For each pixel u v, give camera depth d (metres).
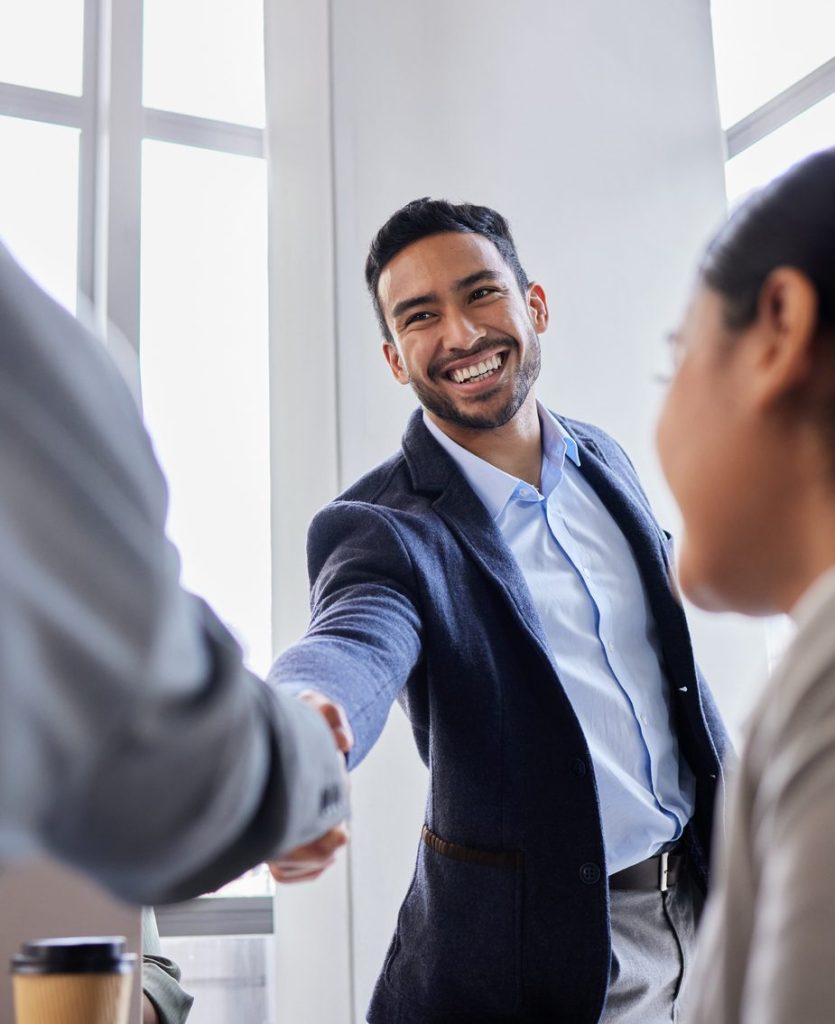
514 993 1.51
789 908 0.41
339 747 0.98
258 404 3.74
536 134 3.68
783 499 0.56
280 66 3.61
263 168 3.91
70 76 3.78
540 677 1.58
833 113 3.90
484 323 1.79
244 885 3.35
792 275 0.55
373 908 3.01
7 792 0.37
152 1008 1.31
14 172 3.66
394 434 3.28
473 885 1.54
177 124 3.84
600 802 1.63
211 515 3.63
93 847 0.42
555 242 3.66
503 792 1.56
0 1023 1.11
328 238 3.35
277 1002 3.14
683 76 3.97
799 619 0.49
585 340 3.65
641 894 1.64
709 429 0.58
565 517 1.80
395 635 1.42
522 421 1.82
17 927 1.13
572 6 3.83
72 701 0.38
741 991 0.47
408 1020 1.58
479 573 1.64
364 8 3.50
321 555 1.66
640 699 1.73
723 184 3.96
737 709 3.58
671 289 3.79
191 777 0.44
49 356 0.40
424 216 1.83
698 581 0.60
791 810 0.43
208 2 3.97
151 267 3.72
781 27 4.13
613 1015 1.58
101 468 0.41
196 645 0.45
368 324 3.31
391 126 3.47
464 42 3.63
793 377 0.54
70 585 0.39
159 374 3.66
